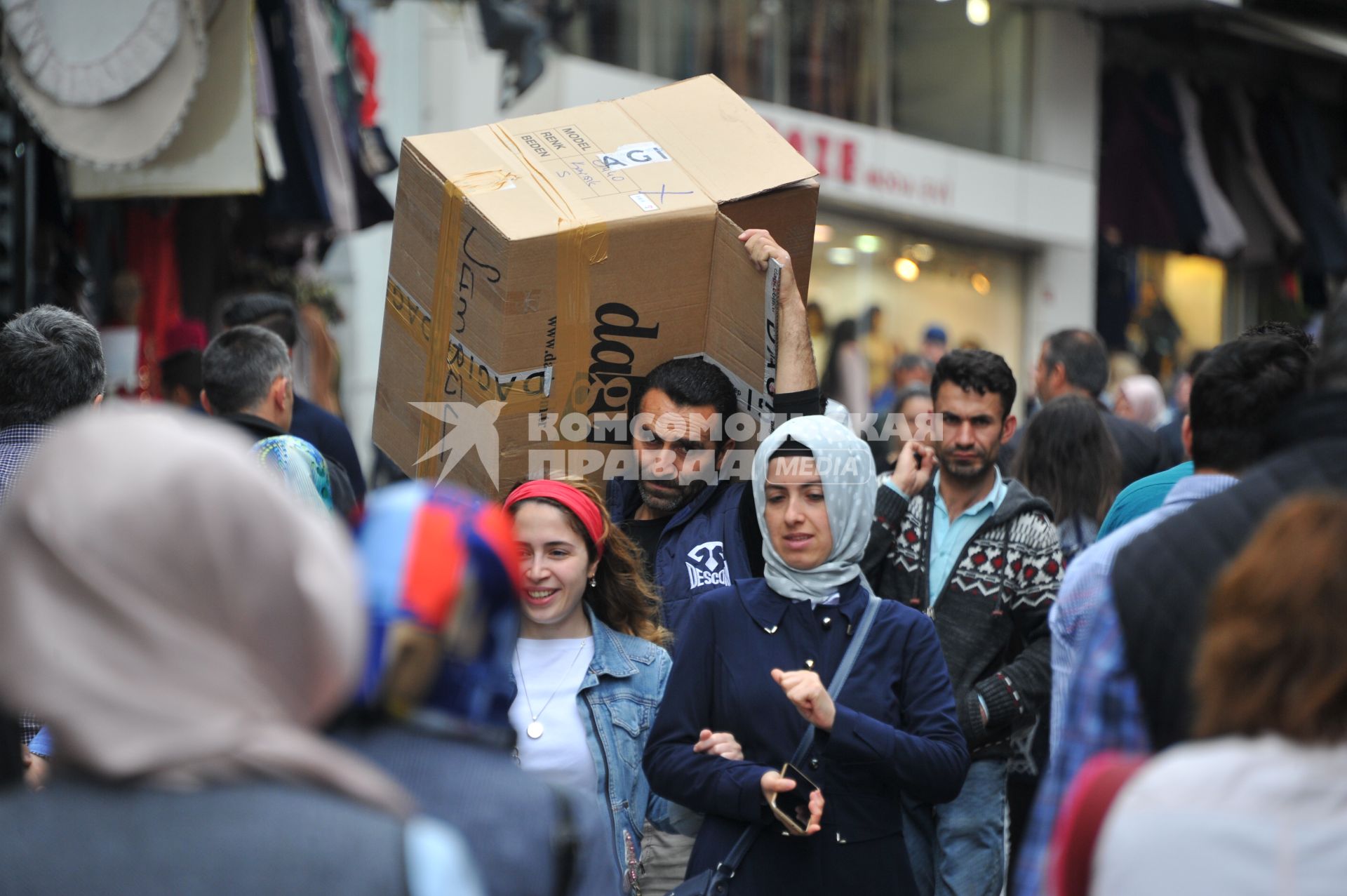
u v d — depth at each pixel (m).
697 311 10.86
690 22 31.64
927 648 9.12
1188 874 4.39
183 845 3.56
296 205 19.61
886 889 8.70
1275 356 7.47
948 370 11.72
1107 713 6.14
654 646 9.59
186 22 15.11
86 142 15.16
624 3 30.50
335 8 20.95
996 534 11.45
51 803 3.66
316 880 3.58
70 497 3.65
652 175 10.89
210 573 3.67
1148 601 6.05
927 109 35.84
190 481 3.69
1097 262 38.66
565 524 9.26
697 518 10.85
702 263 10.72
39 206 18.50
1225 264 41.94
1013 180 35.97
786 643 9.06
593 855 4.74
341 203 20.14
